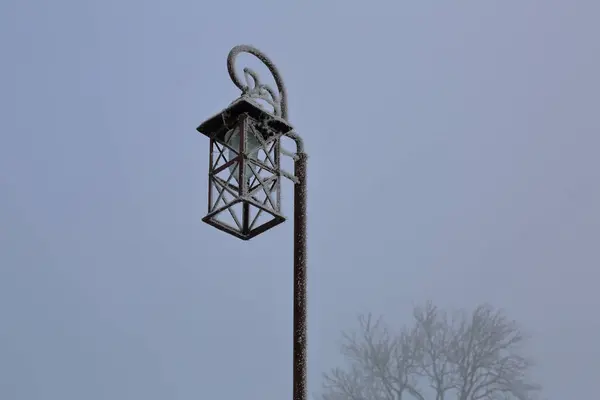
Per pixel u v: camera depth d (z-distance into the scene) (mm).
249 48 6879
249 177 6660
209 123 6648
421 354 23406
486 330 23109
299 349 6320
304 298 6512
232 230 6660
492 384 22734
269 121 6609
